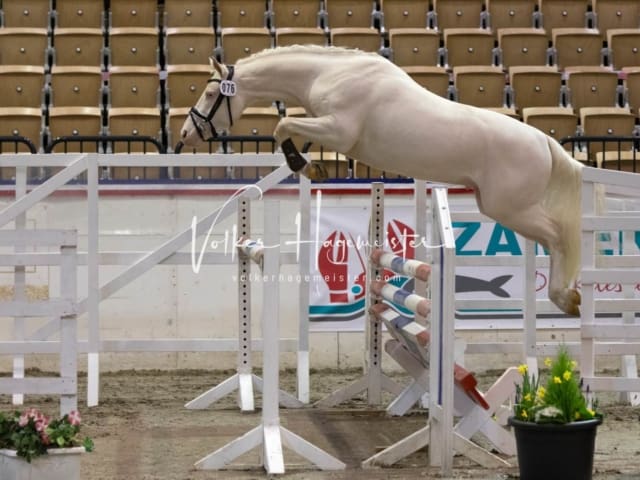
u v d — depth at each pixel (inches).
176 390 450.9
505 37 674.8
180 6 684.7
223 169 519.5
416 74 610.9
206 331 492.1
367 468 298.8
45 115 603.8
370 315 407.2
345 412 400.8
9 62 636.7
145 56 645.3
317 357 497.7
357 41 651.5
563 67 680.4
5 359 489.4
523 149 352.5
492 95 617.0
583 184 332.8
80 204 474.3
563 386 263.0
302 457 316.8
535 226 360.2
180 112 585.0
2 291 482.9
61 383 312.2
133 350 421.1
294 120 341.7
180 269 490.9
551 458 257.3
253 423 373.7
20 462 249.3
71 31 649.6
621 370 446.9
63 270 311.4
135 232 479.2
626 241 421.1
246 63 360.8
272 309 293.7
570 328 497.4
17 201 402.0
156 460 308.2
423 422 378.6
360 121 343.3
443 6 710.5
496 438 309.1
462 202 483.8
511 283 493.0
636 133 622.8
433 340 297.4
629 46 683.4
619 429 365.1
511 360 503.2
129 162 414.6
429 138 342.6
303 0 693.3
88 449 252.4
